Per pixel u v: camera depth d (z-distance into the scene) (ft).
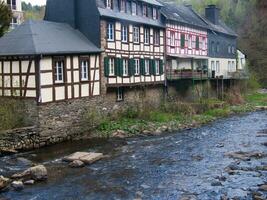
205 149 78.69
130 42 114.11
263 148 78.28
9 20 109.50
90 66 97.76
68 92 90.58
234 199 50.88
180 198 51.90
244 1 304.91
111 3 107.86
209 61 169.78
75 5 104.42
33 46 83.92
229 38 196.65
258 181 57.88
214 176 60.85
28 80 84.94
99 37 101.55
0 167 65.92
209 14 187.11
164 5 147.43
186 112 117.60
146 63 122.52
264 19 252.01
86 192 54.65
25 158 72.23
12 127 81.10
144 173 63.10
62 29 99.09
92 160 69.56
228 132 96.68
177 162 69.36
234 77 168.45
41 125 83.46
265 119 117.80
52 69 86.53
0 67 89.51
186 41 148.66
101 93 101.65
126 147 81.30
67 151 78.38
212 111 126.11
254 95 175.83
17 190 55.26
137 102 115.85
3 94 89.30
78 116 93.20
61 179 60.13
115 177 61.16
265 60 235.61
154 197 52.49
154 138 90.53
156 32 128.57
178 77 135.33
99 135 92.68
